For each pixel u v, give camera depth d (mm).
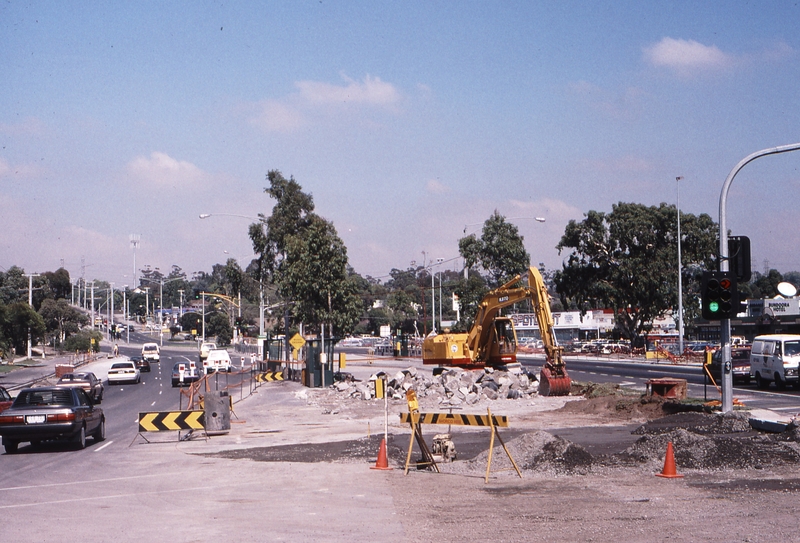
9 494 13430
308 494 13023
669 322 124188
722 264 21844
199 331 154375
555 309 158500
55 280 170625
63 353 106250
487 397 34000
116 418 31938
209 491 13516
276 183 62906
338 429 25000
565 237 82188
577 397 34156
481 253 65562
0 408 26078
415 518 10828
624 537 9414
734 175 21891
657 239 79688
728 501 11734
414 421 15625
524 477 14555
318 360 47219
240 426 26703
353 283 51969
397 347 83562
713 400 27734
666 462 14289
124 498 12875
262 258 63188
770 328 76938
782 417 23719
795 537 9305
